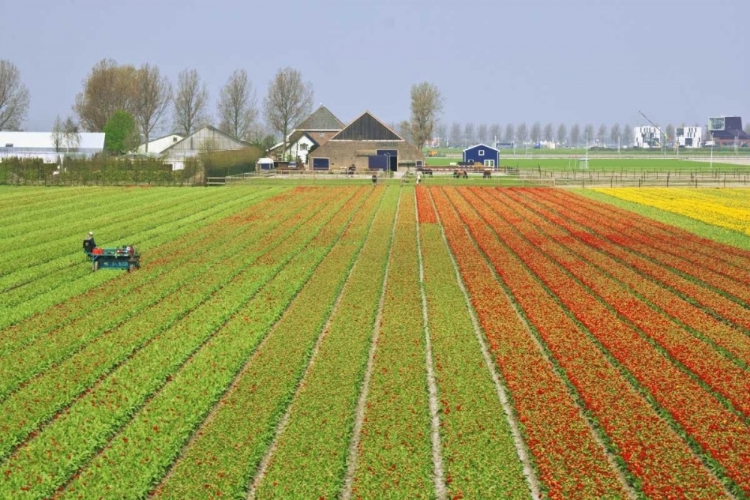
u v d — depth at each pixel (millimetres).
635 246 114250
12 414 50438
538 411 50188
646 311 75188
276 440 47469
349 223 141750
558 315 73688
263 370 58062
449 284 89000
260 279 90500
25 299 81875
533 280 90000
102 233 127625
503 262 101500
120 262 96562
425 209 164000
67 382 55938
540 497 41125
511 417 51156
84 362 60312
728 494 40594
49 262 102312
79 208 163375
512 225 138750
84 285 87688
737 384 55000
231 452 44594
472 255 108500
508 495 40375
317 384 55094
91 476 42406
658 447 45250
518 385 54781
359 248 114688
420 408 50719
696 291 84312
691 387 54375
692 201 176625
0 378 57125
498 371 59250
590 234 126875
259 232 129750
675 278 91125
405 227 138000
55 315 74438
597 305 77375
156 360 60531
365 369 60312
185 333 68000
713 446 45312
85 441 46562
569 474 42156
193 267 97812
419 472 42406
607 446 46750
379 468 42781
